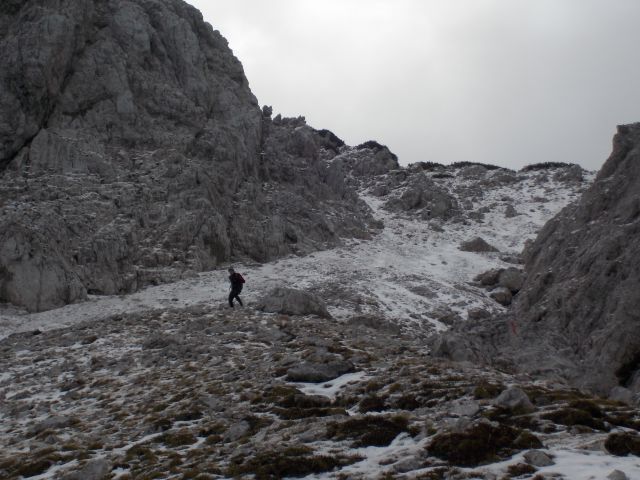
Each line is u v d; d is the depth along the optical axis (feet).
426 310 115.96
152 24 159.94
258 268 134.21
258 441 39.60
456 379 48.06
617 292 82.02
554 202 223.71
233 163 151.74
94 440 47.16
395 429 37.83
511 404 38.40
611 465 29.19
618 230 94.43
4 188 121.08
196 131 151.02
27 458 44.32
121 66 144.15
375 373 52.95
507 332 69.62
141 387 61.36
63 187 124.67
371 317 96.22
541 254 130.72
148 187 131.54
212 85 166.30
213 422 46.62
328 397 48.29
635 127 123.54
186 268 124.36
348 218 176.24
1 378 70.44
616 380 57.16
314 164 192.13
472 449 32.17
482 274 143.95
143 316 93.86
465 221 200.64
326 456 34.40
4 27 140.05
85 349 78.84
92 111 139.54
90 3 145.18
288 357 60.49
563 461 30.27
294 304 95.25
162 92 149.59
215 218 134.72
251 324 83.87
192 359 70.13
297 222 157.99
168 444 43.34
